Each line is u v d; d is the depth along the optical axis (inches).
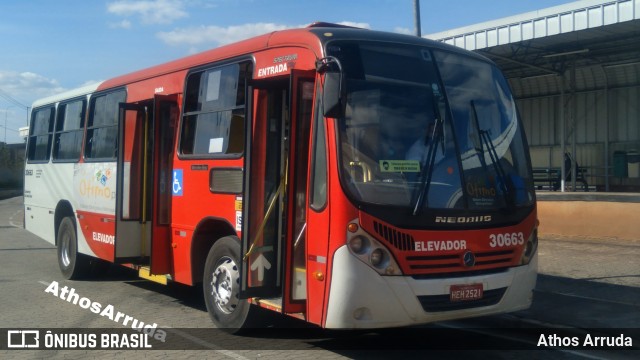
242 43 311.1
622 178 1002.1
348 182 239.1
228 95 312.3
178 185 346.0
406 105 258.8
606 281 414.9
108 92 429.4
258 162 277.1
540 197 673.6
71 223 465.1
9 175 2289.6
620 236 583.8
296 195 259.4
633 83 996.6
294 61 273.0
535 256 278.4
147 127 386.6
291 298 257.3
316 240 246.7
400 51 267.7
